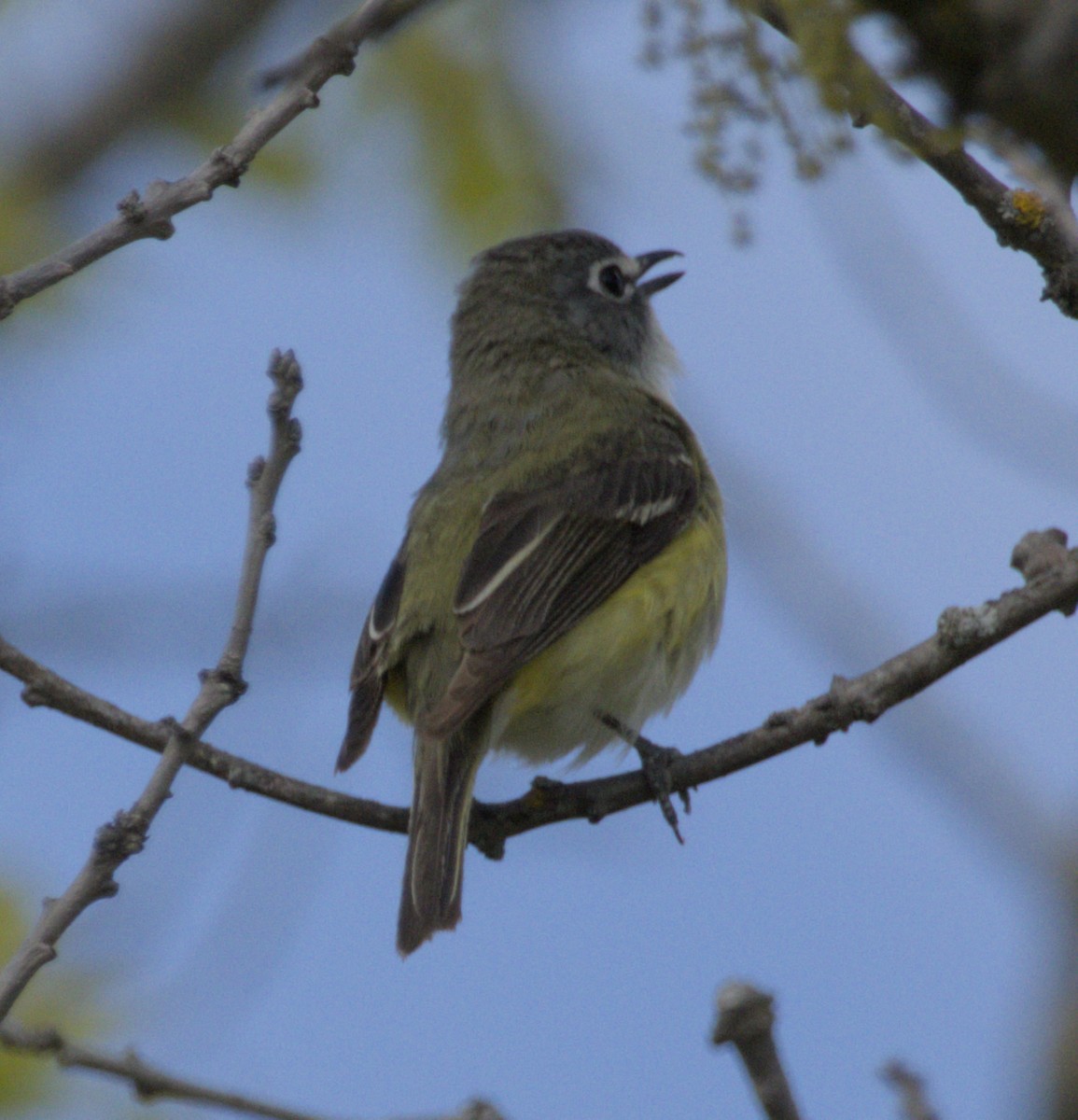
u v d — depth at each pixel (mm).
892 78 4410
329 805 10297
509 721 11828
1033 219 8461
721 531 13359
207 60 8398
